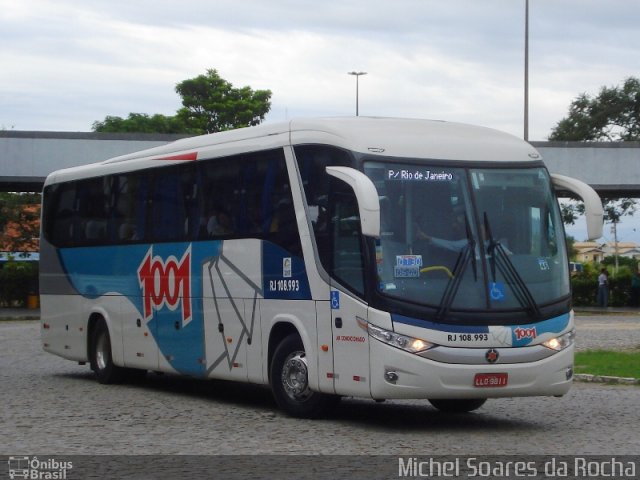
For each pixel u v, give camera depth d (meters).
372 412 14.99
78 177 20.28
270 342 14.57
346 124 13.61
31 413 14.63
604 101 72.94
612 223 68.50
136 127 80.62
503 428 13.27
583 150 47.59
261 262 14.70
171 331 17.03
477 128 14.17
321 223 13.48
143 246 17.89
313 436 12.42
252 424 13.48
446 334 12.39
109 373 18.92
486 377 12.45
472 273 12.71
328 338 13.26
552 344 12.88
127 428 13.08
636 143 47.78
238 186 15.39
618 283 54.72
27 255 63.12
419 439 12.23
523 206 13.32
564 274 13.32
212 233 15.96
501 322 12.62
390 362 12.34
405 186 12.89
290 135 14.28
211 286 15.94
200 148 16.50
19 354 26.12
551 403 16.09
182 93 84.06
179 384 19.22
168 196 17.28
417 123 13.93
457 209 12.98
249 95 84.06
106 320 18.95
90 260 19.56
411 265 12.59
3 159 43.78
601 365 21.30
